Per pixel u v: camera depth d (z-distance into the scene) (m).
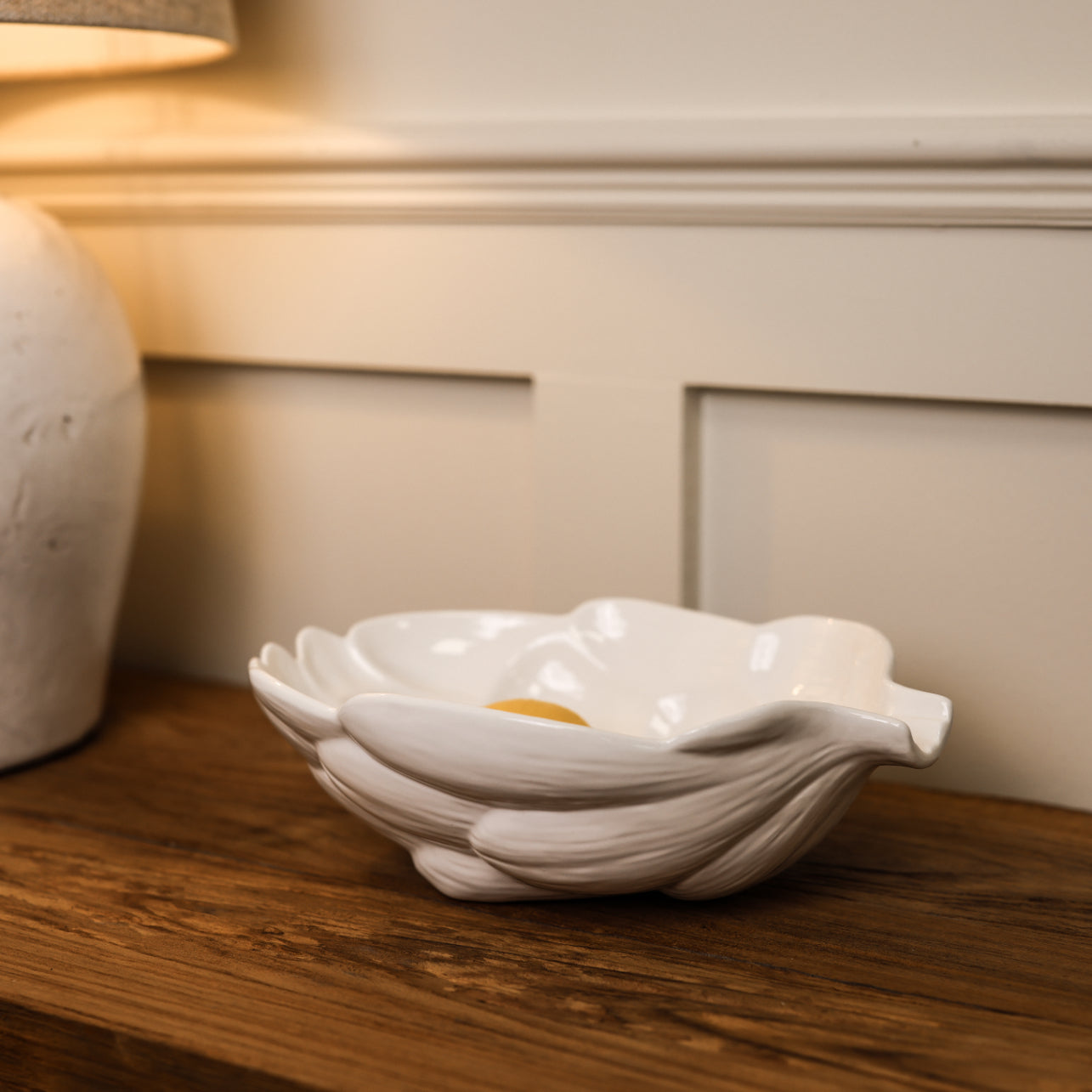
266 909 0.64
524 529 0.91
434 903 0.64
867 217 0.75
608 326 0.83
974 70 0.72
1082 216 0.70
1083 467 0.74
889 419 0.78
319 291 0.92
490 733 0.55
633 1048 0.52
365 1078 0.50
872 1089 0.49
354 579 0.97
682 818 0.55
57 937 0.62
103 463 0.80
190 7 0.75
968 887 0.66
